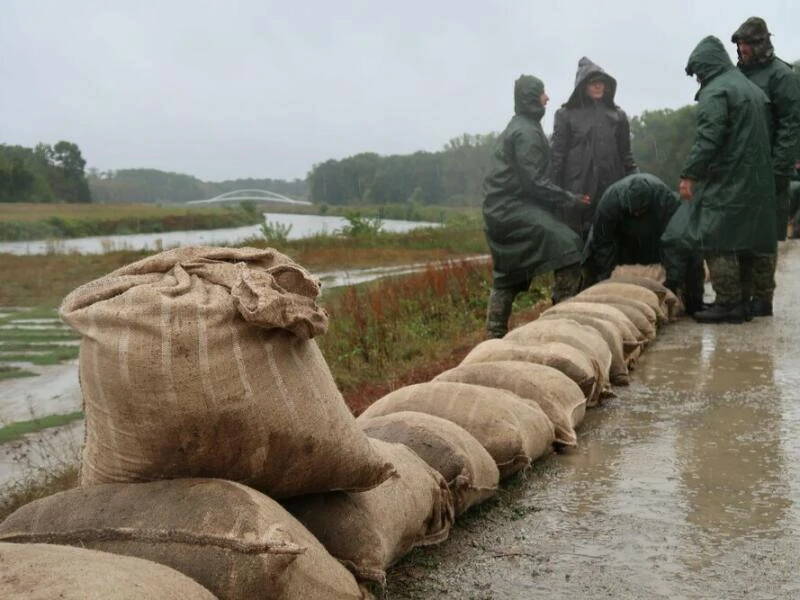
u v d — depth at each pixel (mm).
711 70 9688
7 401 8703
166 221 63844
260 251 3354
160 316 2951
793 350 8570
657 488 4836
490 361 6262
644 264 10844
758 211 9711
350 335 10516
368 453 3428
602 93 11359
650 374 7691
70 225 56281
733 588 3615
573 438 5531
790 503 4566
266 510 2875
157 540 2789
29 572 2189
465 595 3604
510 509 4570
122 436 3068
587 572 3799
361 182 90750
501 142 9258
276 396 3068
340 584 3010
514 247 9289
